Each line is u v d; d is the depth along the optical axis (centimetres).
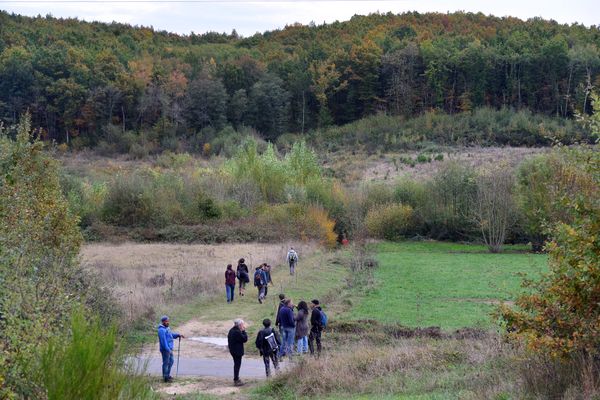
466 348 1802
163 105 11731
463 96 12719
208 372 1978
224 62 14512
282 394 1625
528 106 12662
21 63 11175
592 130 1243
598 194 1194
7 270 1192
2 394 880
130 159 10600
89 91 11412
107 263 4044
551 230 1287
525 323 1197
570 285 1129
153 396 1187
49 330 1070
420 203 6906
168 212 5938
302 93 12988
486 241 5912
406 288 3572
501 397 1178
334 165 10044
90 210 5884
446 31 17925
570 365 1145
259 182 6856
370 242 6103
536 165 5466
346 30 19750
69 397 848
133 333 2331
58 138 11356
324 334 2316
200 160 10344
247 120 12388
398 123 12231
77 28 16725
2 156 2098
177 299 2975
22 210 1569
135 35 18412
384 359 1731
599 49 14038
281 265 4350
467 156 9669
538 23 17850
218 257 4606
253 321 2708
